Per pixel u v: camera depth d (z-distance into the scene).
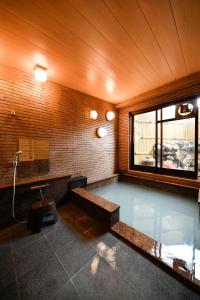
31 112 2.89
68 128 3.59
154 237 2.12
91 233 2.16
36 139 2.97
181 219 2.62
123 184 4.69
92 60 2.47
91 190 4.12
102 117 4.59
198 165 3.58
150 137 4.53
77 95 3.82
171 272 1.45
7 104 2.57
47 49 2.16
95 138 4.36
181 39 1.98
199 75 2.91
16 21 1.64
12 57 2.35
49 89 3.19
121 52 2.26
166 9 1.52
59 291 1.29
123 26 1.74
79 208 3.01
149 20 1.66
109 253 1.75
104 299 1.22
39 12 1.53
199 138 3.58
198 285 1.26
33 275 1.45
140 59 2.47
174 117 3.91
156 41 2.02
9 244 1.93
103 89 3.78
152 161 4.52
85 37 1.92
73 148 3.71
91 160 4.23
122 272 1.48
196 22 1.69
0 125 2.50
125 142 5.05
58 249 1.83
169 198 3.53
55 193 3.05
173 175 4.00
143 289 1.30
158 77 3.16
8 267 1.55
